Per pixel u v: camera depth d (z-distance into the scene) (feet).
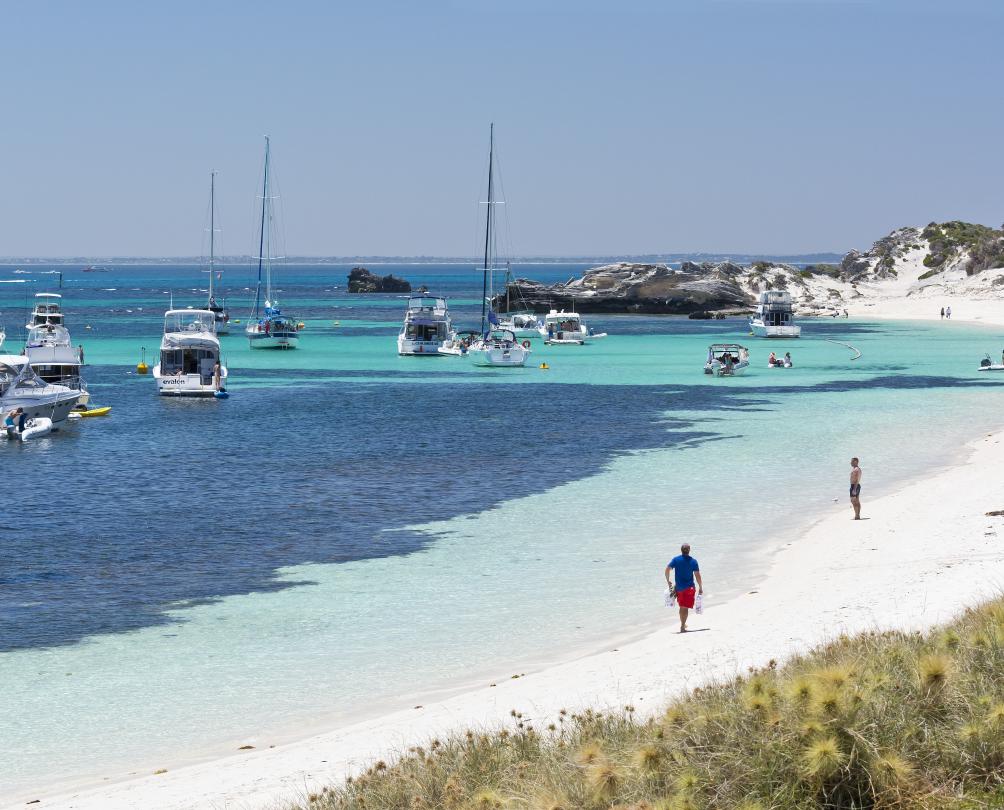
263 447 175.32
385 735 58.44
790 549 101.96
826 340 433.07
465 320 567.18
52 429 196.54
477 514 122.42
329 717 63.93
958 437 173.99
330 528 116.26
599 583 92.73
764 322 450.30
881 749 35.09
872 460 153.17
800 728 36.09
